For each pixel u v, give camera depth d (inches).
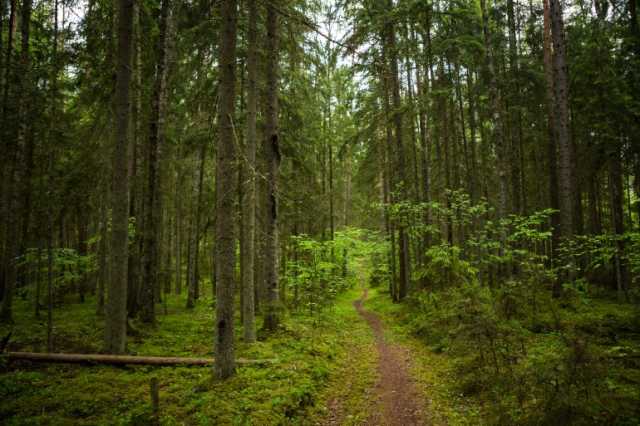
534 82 669.3
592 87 545.6
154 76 523.2
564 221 475.8
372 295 1071.0
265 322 442.6
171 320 538.6
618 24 508.7
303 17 378.0
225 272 274.1
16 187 495.8
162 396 242.1
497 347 279.7
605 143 601.9
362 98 741.3
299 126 555.8
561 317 376.5
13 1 494.9
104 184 520.1
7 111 464.1
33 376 282.8
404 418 237.5
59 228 687.7
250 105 403.9
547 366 198.1
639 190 643.5
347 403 264.5
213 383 261.7
